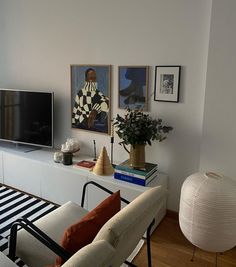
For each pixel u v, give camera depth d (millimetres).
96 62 2852
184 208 1961
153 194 1615
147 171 2406
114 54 2723
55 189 2883
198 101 2383
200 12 2246
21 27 3320
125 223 1321
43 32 3152
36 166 2979
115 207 1677
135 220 1378
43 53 3215
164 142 2609
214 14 2092
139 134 2338
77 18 2875
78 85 3008
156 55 2504
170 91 2479
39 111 3146
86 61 2916
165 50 2453
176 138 2547
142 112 2576
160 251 2225
